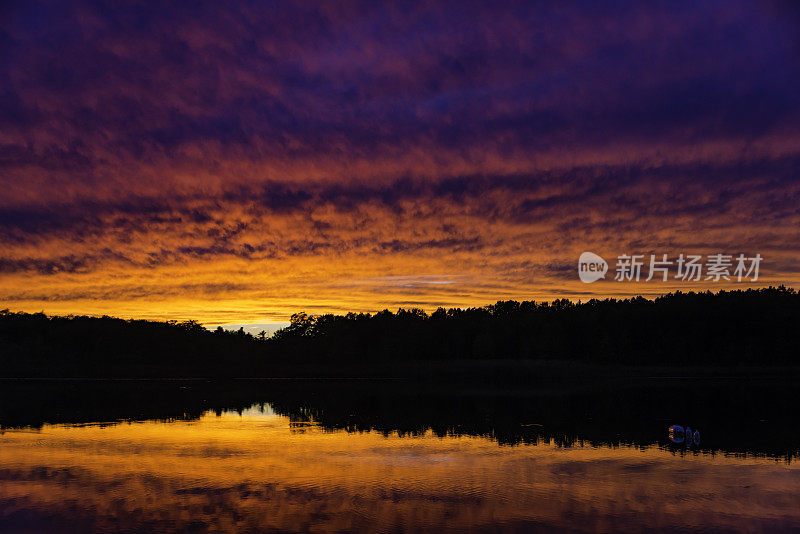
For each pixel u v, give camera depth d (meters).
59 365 125.62
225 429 33.44
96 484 20.44
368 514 16.97
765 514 16.89
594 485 20.06
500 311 182.75
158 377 106.31
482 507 17.58
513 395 57.84
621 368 104.75
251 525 16.08
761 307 127.25
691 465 23.12
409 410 43.53
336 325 151.50
